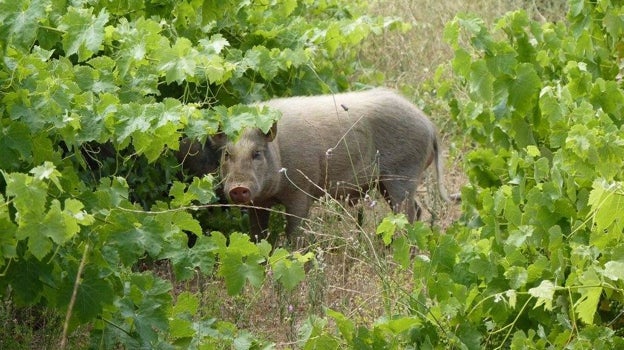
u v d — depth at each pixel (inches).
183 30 509.0
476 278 375.9
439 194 572.1
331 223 507.2
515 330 372.2
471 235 405.7
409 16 760.3
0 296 350.0
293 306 430.6
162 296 352.2
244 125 370.0
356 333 367.6
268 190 524.1
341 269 468.4
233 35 547.8
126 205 342.6
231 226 537.6
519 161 413.7
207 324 370.0
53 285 325.1
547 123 450.3
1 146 323.3
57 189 327.3
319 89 568.1
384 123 560.4
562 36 501.7
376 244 482.6
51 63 370.0
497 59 441.1
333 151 547.2
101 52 454.3
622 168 379.9
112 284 341.4
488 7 778.8
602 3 479.5
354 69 677.9
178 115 344.2
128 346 345.1
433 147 583.2
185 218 355.6
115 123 344.8
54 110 329.4
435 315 361.7
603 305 372.5
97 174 490.0
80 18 384.5
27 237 304.0
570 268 372.5
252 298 440.8
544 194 386.9
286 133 534.0
